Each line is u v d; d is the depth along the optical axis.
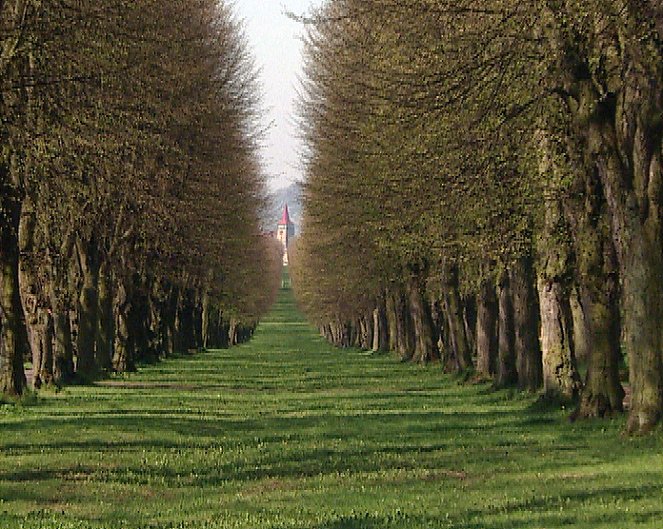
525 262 53.09
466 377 70.25
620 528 19.67
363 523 21.50
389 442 37.25
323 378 80.56
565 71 35.12
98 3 45.84
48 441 37.97
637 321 34.25
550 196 41.12
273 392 66.69
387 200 55.97
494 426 41.47
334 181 79.06
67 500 26.14
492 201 43.44
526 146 41.09
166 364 99.75
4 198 48.00
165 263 86.44
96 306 71.50
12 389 52.69
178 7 63.03
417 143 44.00
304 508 23.91
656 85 33.75
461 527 20.47
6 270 52.16
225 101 86.00
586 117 34.91
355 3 51.62
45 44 42.47
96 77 44.19
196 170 76.62
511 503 23.28
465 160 40.66
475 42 38.81
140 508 24.88
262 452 35.19
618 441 33.97
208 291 130.62
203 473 30.73
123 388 68.12
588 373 40.44
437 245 52.56
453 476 28.45
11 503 25.59
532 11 35.34
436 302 103.19
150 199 64.69
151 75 53.31
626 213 34.25
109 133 50.81
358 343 163.75
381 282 101.31
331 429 42.28
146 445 37.16
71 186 50.72
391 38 47.34
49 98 44.19
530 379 54.25
